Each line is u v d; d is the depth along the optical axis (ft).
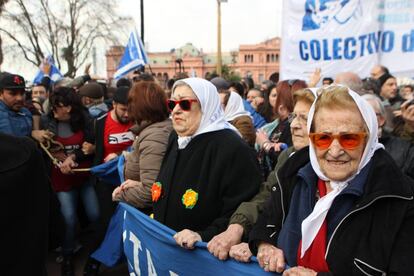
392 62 15.03
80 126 13.80
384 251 4.70
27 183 4.23
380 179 4.99
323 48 15.64
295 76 16.26
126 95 13.14
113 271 13.62
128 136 13.53
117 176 12.80
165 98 9.69
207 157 7.41
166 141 9.05
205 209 7.31
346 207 5.16
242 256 6.02
